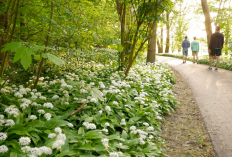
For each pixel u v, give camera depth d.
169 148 3.41
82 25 5.02
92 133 2.75
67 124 2.75
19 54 1.46
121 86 5.07
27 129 2.44
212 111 4.80
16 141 2.23
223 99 5.50
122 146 2.72
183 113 5.02
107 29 7.90
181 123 4.42
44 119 2.96
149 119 3.93
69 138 2.59
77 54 6.93
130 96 4.96
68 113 3.37
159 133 3.92
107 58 7.83
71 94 4.26
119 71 6.48
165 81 7.12
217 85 6.97
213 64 11.80
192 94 6.44
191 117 4.69
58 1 3.82
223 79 7.76
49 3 3.79
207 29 13.66
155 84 6.27
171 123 4.46
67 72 6.12
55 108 3.40
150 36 5.73
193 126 4.19
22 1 3.30
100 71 6.88
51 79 5.37
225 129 3.84
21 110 3.12
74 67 6.86
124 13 6.56
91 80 5.41
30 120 2.94
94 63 7.72
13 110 2.65
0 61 5.30
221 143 3.39
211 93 6.18
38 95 3.45
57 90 4.32
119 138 2.84
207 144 3.43
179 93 6.78
